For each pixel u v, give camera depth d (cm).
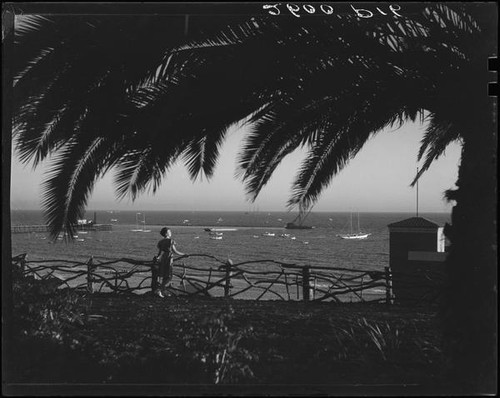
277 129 755
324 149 812
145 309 855
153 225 17762
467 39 629
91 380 499
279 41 678
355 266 5409
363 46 674
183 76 691
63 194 723
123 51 666
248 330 614
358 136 777
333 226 15488
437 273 1039
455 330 482
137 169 744
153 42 661
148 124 696
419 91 691
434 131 918
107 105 681
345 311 891
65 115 681
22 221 10950
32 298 656
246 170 792
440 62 662
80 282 1430
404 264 1122
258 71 687
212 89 691
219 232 12531
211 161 780
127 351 579
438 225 1120
